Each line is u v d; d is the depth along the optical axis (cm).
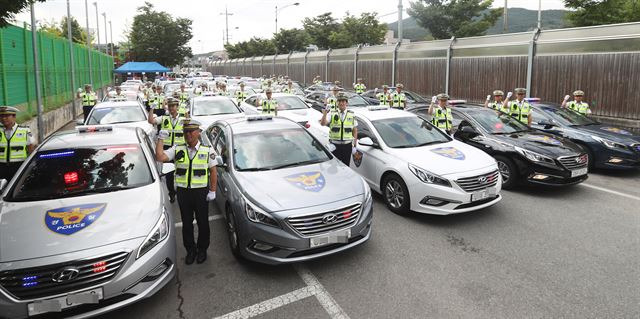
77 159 469
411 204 588
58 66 1738
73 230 360
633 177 820
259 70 4209
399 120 725
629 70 1166
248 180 486
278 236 420
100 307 344
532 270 440
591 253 478
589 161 852
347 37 3350
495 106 1009
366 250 496
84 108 1584
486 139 764
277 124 624
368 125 710
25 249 337
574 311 364
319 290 411
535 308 370
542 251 486
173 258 402
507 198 686
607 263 453
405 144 665
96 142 502
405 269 448
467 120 827
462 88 1759
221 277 444
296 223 422
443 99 821
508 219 590
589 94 1275
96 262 339
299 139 593
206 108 1155
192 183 464
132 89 2406
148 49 4769
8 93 1137
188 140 461
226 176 525
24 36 1267
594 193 711
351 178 501
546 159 680
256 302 394
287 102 1252
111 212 388
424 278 428
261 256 434
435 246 505
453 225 571
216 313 378
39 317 332
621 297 385
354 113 763
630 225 562
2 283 323
